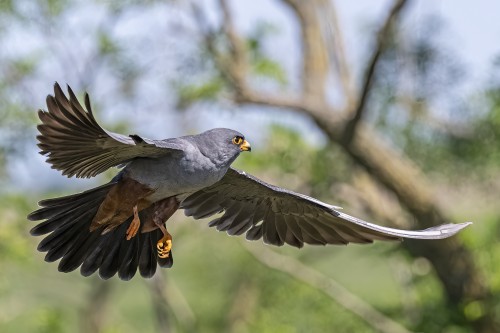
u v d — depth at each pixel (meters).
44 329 19.08
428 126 18.75
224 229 9.02
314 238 8.99
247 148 7.89
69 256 8.12
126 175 7.67
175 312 20.69
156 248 8.36
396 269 19.48
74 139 6.93
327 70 17.70
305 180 18.92
